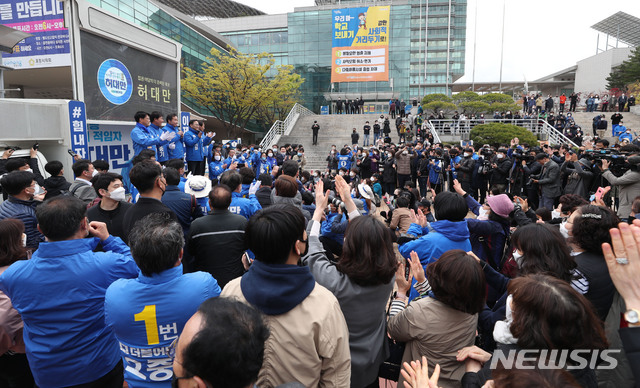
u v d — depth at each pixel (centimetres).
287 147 1454
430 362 186
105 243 217
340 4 3500
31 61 808
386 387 230
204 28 2972
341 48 3128
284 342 143
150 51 839
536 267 203
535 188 831
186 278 169
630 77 3612
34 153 561
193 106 2356
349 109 2836
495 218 329
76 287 181
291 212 158
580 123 2241
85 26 658
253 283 149
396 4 3481
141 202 269
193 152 785
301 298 147
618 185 559
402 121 2148
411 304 195
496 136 1692
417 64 3900
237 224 274
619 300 193
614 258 113
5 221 217
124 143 795
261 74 2308
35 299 178
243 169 496
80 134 642
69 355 183
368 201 681
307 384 145
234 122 2661
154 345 162
